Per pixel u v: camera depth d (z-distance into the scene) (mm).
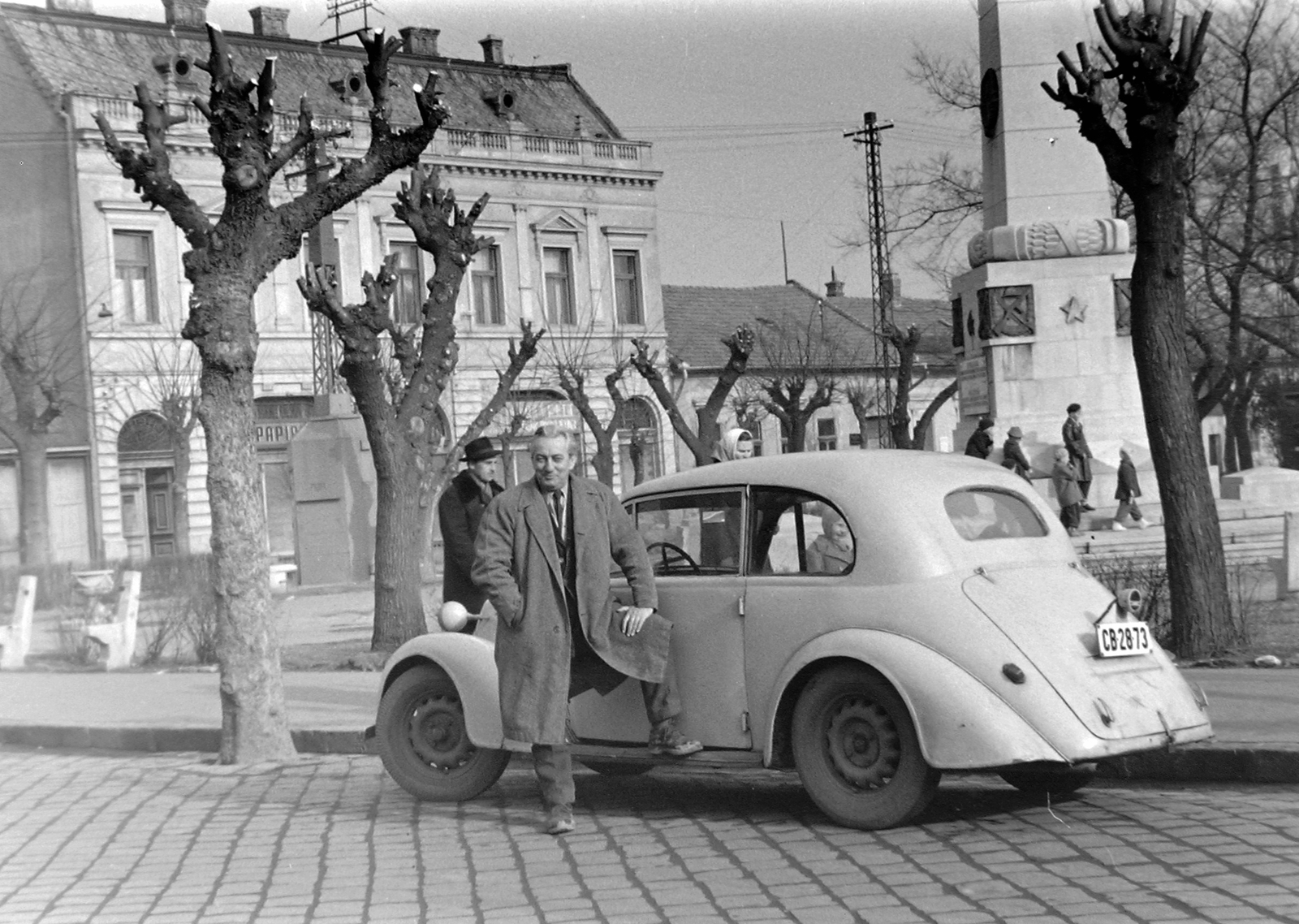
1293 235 38750
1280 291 42188
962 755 6984
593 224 58719
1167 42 12398
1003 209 25844
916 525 7523
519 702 7668
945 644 7199
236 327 10938
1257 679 11125
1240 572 14547
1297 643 12875
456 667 8703
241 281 10953
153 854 7766
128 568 23875
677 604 8047
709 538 8117
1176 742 7293
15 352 41219
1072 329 25406
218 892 6832
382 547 17828
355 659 16797
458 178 55062
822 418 67562
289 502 49750
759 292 73000
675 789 9016
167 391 45625
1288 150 39094
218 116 10805
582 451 51125
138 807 9242
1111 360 25375
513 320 56250
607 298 59344
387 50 11383
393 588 17750
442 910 6297
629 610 7773
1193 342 44312
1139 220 12656
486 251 55906
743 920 5918
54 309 45188
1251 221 38938
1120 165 12594
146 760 11562
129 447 46156
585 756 8211
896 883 6363
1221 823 7273
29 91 45688
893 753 7344
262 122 10875
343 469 28984
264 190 10914
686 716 7988
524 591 7703
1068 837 7090
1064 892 6090
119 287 46188
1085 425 25391
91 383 45188
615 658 7715
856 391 64625
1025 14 25391
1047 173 25500
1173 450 12656
